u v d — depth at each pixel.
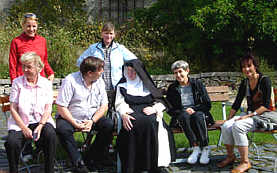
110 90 4.46
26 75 3.62
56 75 8.84
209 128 4.12
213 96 4.74
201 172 3.79
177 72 4.16
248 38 8.86
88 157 4.00
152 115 3.78
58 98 3.79
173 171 3.84
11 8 12.06
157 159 3.68
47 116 3.62
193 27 9.54
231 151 3.93
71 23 11.19
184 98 4.25
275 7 8.45
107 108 4.02
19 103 3.62
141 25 10.13
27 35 4.30
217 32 8.80
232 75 8.88
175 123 4.18
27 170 3.83
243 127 3.71
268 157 4.17
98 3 12.48
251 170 3.78
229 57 9.67
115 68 4.48
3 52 9.23
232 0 8.39
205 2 8.66
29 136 3.46
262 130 3.81
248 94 4.08
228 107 7.03
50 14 11.58
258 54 9.45
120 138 3.76
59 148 4.60
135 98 3.99
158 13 9.92
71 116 3.76
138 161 3.72
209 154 4.34
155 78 8.70
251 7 8.09
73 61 9.29
